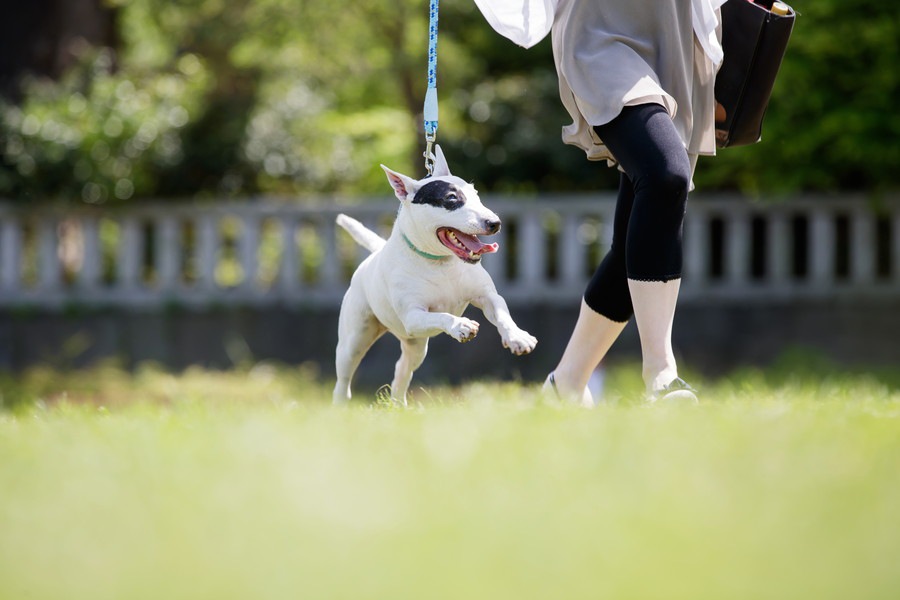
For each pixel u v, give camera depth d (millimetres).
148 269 18297
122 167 17422
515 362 16312
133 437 5051
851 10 15555
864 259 16297
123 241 17312
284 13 18406
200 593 2932
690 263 16469
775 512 3477
